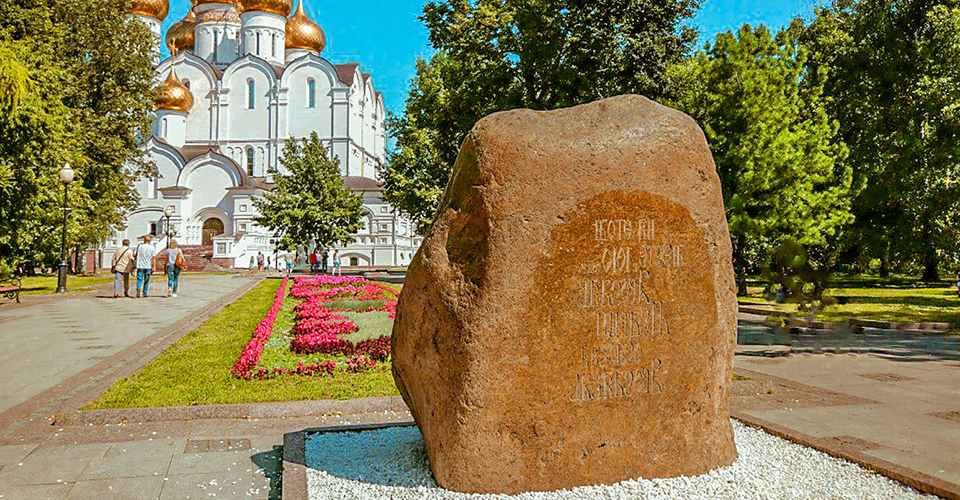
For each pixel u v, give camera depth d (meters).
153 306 19.69
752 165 21.22
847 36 31.12
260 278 39.66
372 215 62.72
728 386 5.26
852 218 22.45
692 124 5.12
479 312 4.51
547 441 4.64
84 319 16.12
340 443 5.82
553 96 25.25
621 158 4.80
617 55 24.95
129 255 23.12
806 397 7.84
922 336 14.30
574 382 4.70
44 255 25.95
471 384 4.51
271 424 6.78
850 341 13.38
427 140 35.31
